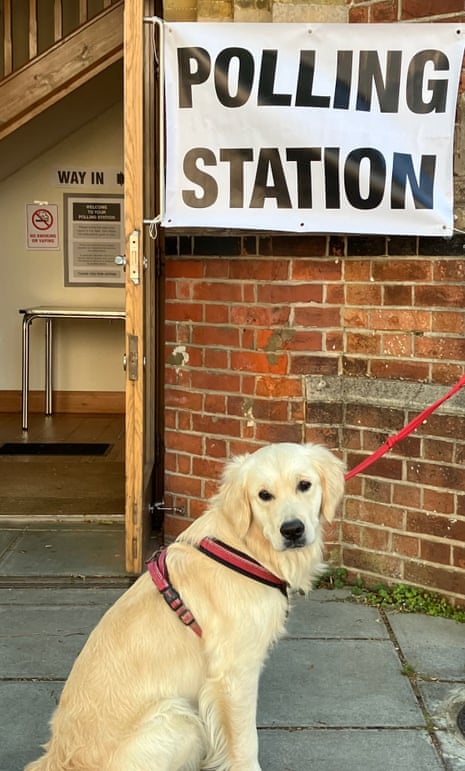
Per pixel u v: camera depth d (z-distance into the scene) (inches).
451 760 110.0
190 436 177.2
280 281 162.1
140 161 159.2
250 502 96.6
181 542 103.6
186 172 157.2
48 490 229.3
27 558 179.6
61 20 245.0
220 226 157.4
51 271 344.2
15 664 134.7
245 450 169.8
